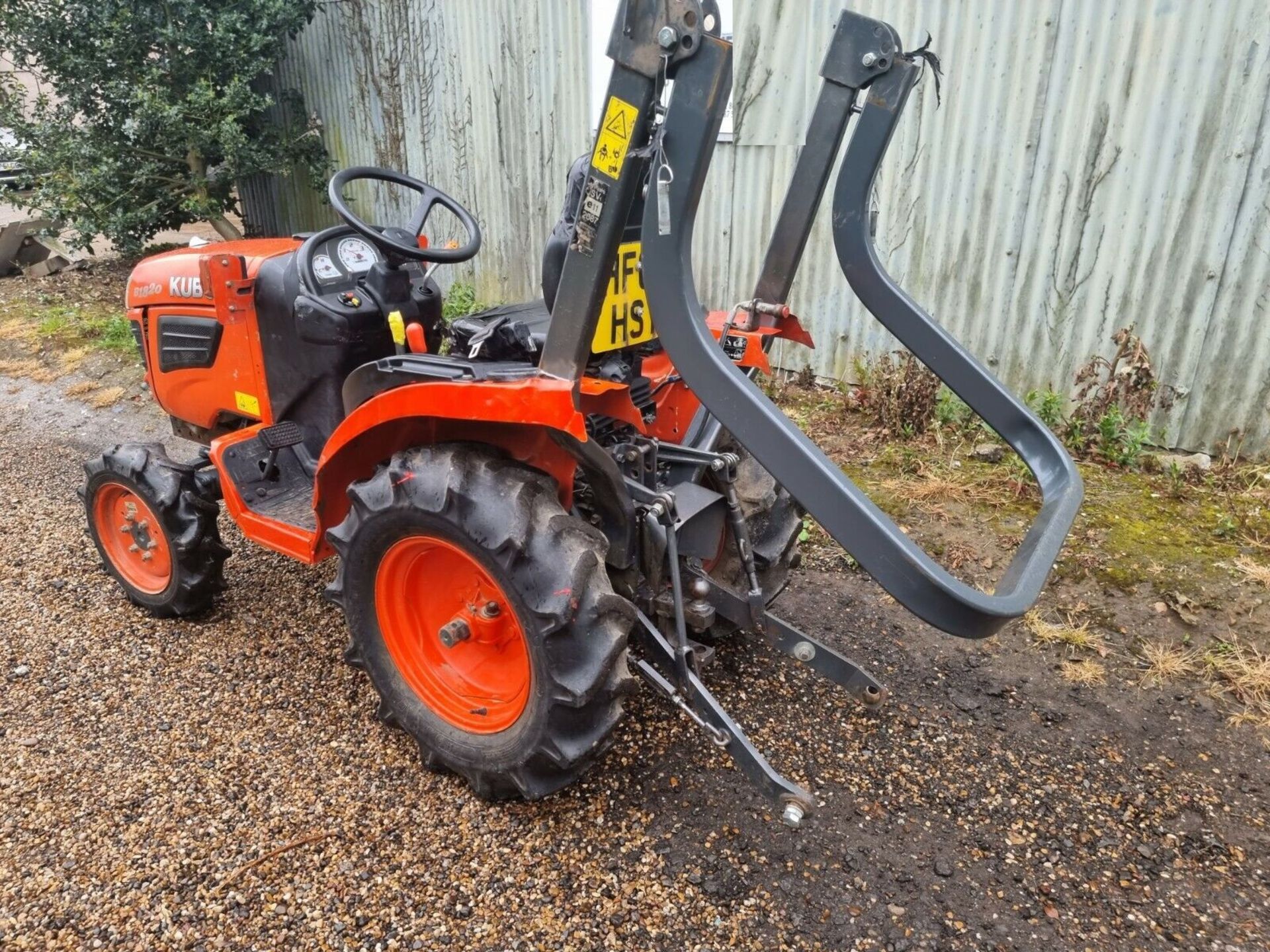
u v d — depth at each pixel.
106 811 2.35
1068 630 3.18
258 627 3.23
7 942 1.98
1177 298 4.15
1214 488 4.00
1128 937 2.02
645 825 2.30
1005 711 2.80
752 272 5.58
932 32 4.48
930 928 2.03
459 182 7.22
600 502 2.25
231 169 7.93
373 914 2.04
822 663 2.44
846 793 2.43
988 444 4.46
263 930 2.00
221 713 2.76
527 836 2.26
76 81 7.74
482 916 2.04
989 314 4.75
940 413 4.70
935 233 4.79
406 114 7.38
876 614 3.31
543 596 2.02
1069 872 2.20
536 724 2.12
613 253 1.85
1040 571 1.74
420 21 6.89
